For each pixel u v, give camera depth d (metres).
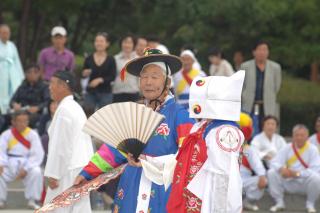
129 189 8.47
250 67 17.66
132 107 8.25
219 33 27.94
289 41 27.91
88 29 31.61
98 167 8.78
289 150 16.67
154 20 28.75
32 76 18.31
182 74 18.22
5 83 19.08
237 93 7.92
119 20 30.62
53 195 10.84
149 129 8.23
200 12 26.80
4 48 19.19
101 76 18.22
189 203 7.90
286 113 28.33
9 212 15.43
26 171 15.80
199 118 8.07
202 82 8.04
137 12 30.17
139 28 30.42
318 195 16.42
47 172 10.77
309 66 37.91
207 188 7.79
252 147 16.56
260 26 27.25
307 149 16.62
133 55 18.67
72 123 10.78
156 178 8.32
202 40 28.08
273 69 17.70
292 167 16.59
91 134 8.36
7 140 16.09
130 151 8.30
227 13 26.56
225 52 28.48
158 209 8.31
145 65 8.72
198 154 7.93
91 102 18.22
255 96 17.66
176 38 28.72
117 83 18.42
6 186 16.02
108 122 8.29
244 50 28.12
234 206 7.67
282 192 16.55
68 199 8.64
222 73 20.28
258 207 16.98
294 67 32.53
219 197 7.69
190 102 8.03
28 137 16.12
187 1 27.30
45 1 27.42
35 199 15.90
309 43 27.98
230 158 7.75
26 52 28.55
